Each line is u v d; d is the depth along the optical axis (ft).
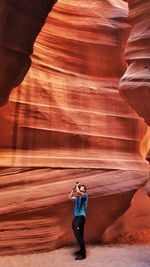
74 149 30.09
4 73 21.04
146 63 21.75
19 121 27.68
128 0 23.65
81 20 34.17
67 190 27.55
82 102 31.89
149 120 22.89
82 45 33.58
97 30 34.60
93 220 29.50
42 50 30.73
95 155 30.73
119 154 32.37
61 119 30.04
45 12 20.65
